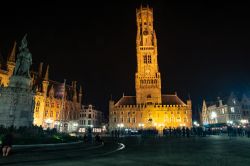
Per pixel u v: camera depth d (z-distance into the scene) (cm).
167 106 14100
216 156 2078
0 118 4059
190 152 2467
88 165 1678
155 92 14488
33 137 3250
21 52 4638
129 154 2406
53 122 11856
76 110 14150
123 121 14000
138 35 16075
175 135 8019
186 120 13850
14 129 3584
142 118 13938
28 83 4588
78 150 2867
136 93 14650
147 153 2481
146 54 15312
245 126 9444
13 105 4153
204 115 14312
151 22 16500
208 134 7744
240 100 11562
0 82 9262
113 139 5931
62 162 1850
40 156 2188
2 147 2239
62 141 3428
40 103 11206
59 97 12725
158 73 14850
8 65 9662
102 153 2534
